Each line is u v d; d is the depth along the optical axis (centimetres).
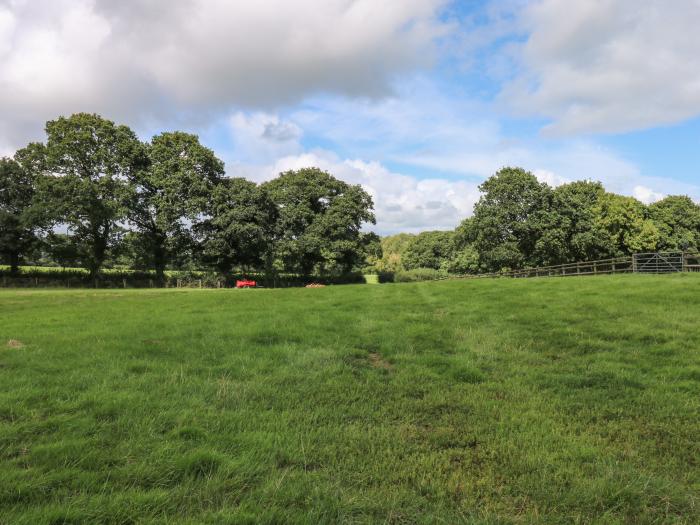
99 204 4753
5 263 5322
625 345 832
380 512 360
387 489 394
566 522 352
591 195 6072
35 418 541
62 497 376
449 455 460
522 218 5444
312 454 455
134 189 5069
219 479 402
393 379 698
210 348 879
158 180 5178
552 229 5225
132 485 393
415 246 11425
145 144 5506
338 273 7000
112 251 5397
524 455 454
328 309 1356
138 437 484
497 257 5291
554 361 774
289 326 1071
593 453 453
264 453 452
